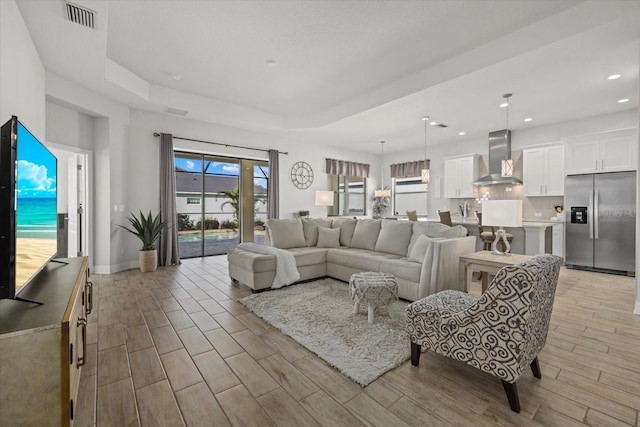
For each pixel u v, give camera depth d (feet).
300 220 15.42
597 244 15.56
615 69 10.72
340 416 4.81
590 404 5.09
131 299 10.59
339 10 8.61
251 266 11.03
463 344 5.37
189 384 5.64
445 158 23.21
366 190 28.45
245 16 8.92
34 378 3.62
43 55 10.17
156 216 15.80
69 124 13.00
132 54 11.33
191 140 17.46
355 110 16.01
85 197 14.07
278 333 7.86
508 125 18.74
